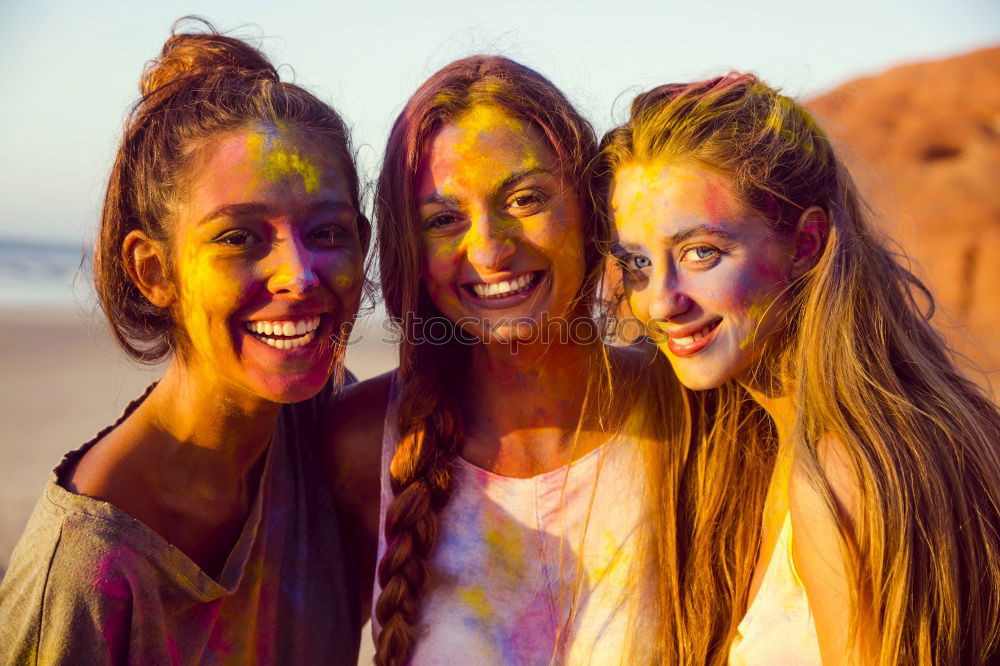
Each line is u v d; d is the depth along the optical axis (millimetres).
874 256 2531
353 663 2664
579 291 2586
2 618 2121
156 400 2324
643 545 2521
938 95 16969
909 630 2098
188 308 2211
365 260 2527
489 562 2529
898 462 2174
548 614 2479
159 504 2266
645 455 2625
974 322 11398
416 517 2508
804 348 2348
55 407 10609
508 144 2389
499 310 2469
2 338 17047
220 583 2291
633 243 2379
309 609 2549
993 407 2508
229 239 2154
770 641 2281
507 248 2391
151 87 2395
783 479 2430
